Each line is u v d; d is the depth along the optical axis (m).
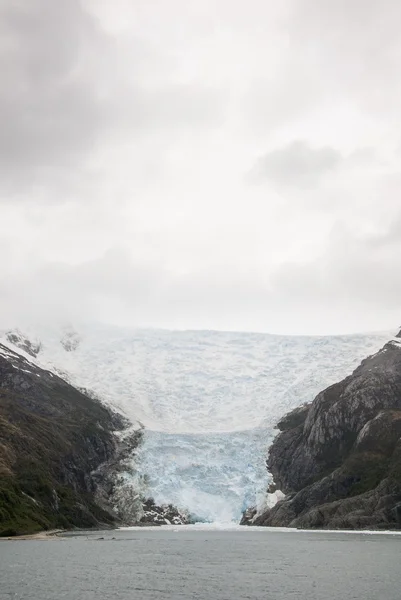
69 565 133.62
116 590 104.25
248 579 115.75
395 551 156.62
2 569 126.81
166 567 132.00
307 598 97.00
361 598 96.94
